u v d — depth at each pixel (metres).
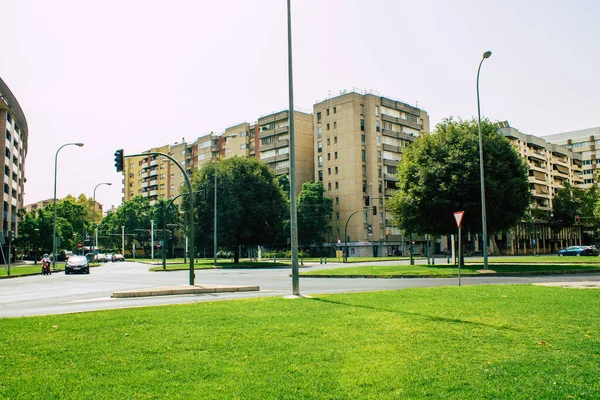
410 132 94.44
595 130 128.25
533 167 100.44
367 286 20.05
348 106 85.00
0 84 57.72
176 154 118.62
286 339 7.39
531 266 31.14
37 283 26.64
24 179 85.75
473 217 31.81
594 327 8.15
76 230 90.44
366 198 44.28
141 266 57.38
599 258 48.22
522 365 5.86
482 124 33.62
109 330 8.25
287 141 91.56
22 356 6.49
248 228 50.81
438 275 26.27
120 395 4.89
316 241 81.19
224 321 9.04
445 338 7.35
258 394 4.91
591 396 4.79
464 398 4.77
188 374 5.58
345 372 5.64
